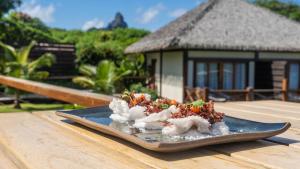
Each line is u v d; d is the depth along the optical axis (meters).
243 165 1.52
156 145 1.56
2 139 2.02
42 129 2.29
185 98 15.26
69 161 1.58
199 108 1.87
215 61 16.11
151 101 2.19
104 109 2.68
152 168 1.47
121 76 16.28
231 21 17.73
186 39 15.49
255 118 2.86
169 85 17.02
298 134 2.16
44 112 3.04
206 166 1.50
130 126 2.03
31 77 14.66
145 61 20.02
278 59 17.22
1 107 13.28
